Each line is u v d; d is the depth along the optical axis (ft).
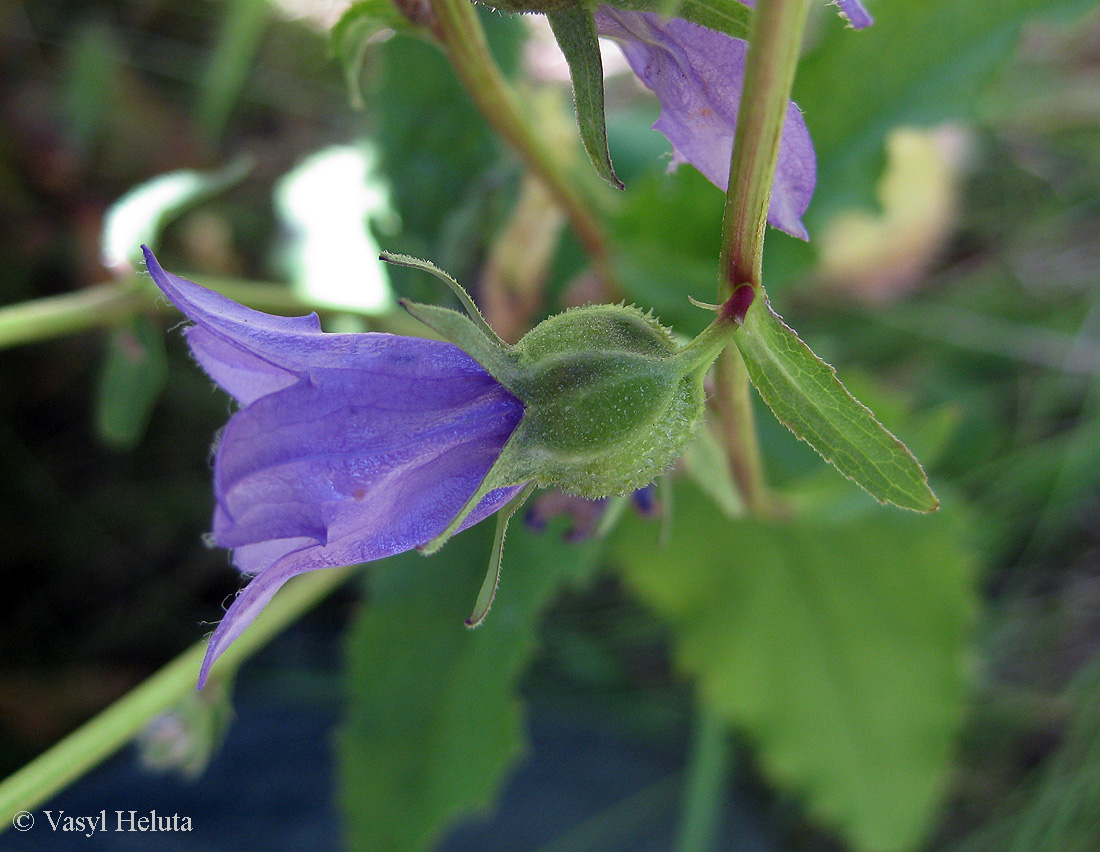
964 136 0.83
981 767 0.74
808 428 0.35
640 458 0.35
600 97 0.36
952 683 0.66
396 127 0.60
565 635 0.79
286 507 0.33
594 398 0.35
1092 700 0.66
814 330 0.81
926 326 0.82
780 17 0.32
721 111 0.37
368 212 0.61
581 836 0.74
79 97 0.81
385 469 0.34
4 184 0.78
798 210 0.36
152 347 0.55
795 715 0.67
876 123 0.59
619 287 0.55
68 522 0.79
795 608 0.67
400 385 0.35
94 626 0.78
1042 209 0.86
